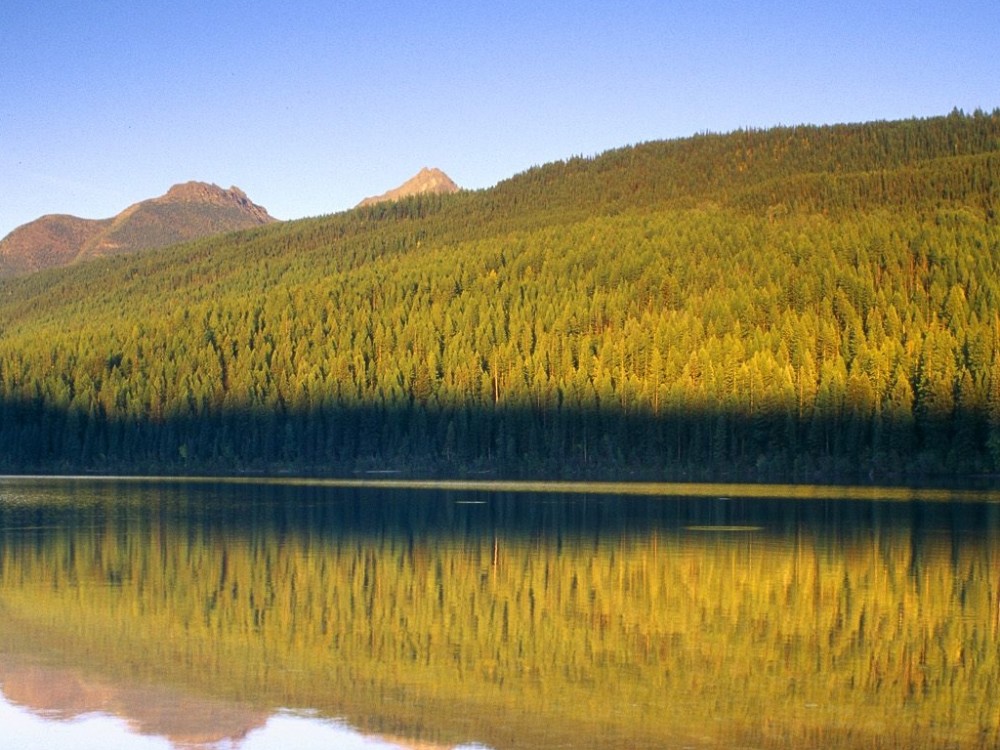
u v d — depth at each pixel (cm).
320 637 4128
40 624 4316
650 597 4991
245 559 6184
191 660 3750
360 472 17388
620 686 3450
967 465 13700
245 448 18312
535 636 4166
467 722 3067
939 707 3244
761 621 4459
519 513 9156
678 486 13062
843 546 6712
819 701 3297
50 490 12600
